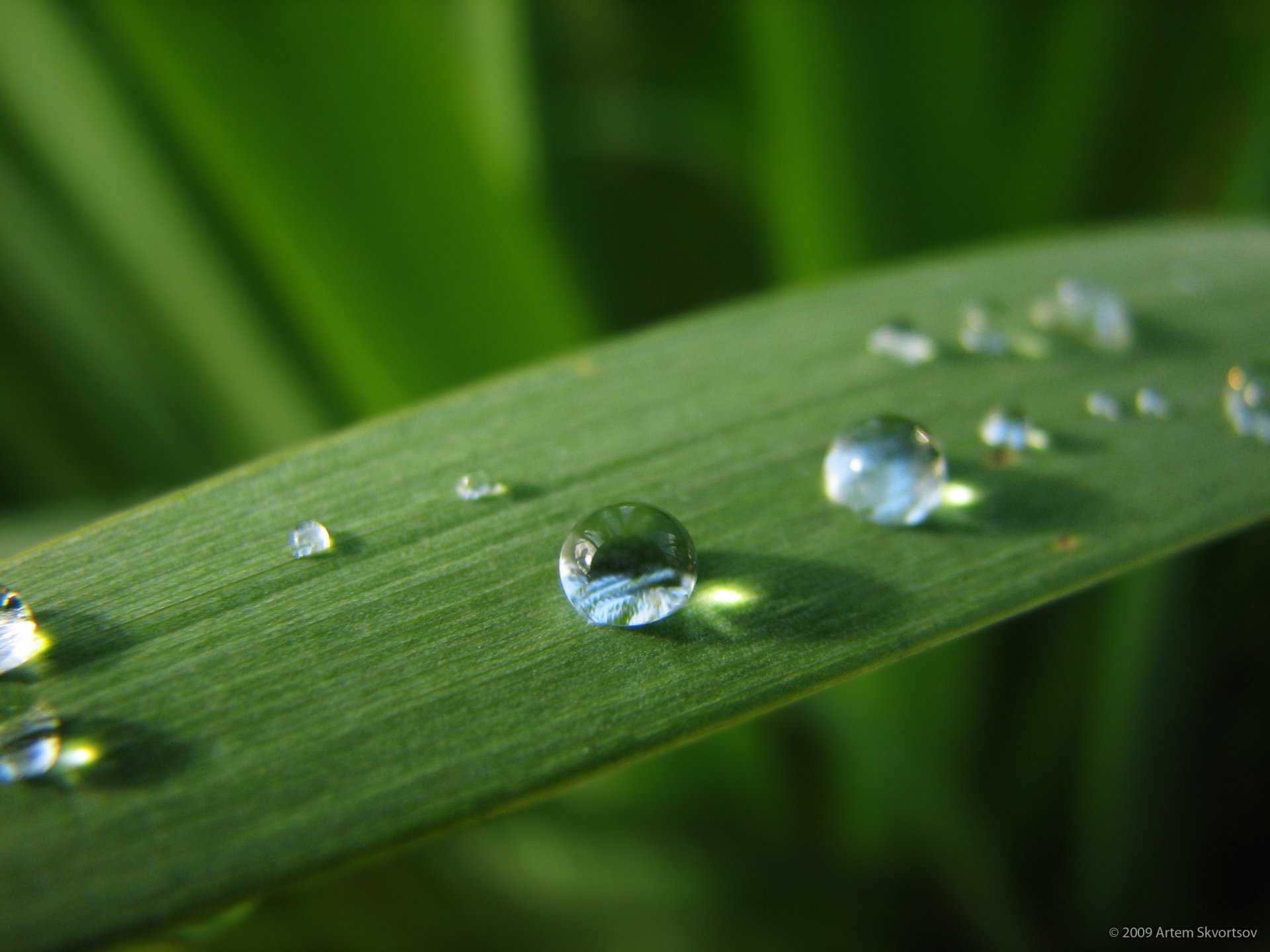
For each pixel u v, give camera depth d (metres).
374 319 0.07
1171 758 0.07
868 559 0.05
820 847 0.09
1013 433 0.05
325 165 0.07
